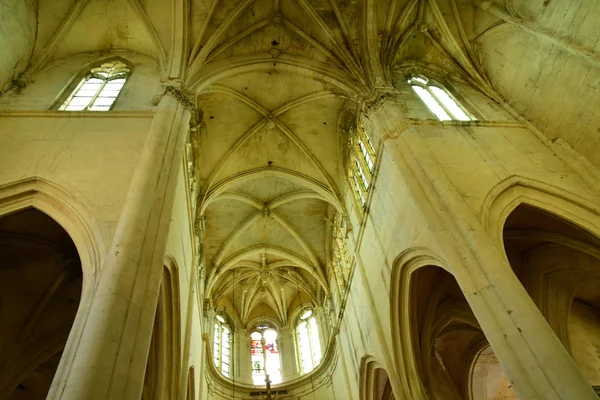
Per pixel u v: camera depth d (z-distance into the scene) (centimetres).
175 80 1366
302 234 2267
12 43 1311
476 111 1457
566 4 1256
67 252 1191
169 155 1057
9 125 1107
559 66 1303
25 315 1215
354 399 1714
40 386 1355
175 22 1487
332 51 1617
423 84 1608
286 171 1934
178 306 1128
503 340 736
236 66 1573
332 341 2091
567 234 1299
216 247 2205
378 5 1616
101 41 1561
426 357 1318
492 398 1623
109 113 1185
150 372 1050
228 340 2467
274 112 1794
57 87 1349
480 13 1622
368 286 1515
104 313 662
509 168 1171
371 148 1521
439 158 1172
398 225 1255
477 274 835
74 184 955
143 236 819
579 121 1217
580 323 1426
